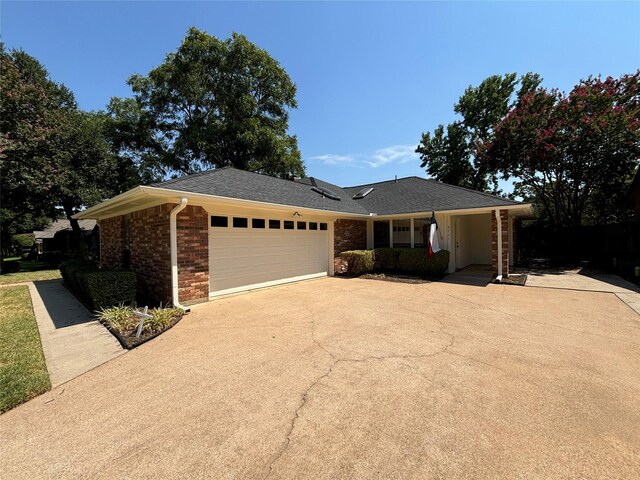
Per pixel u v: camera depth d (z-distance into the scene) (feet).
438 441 7.55
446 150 79.97
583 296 24.89
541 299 24.02
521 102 50.31
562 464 6.73
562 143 44.52
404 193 46.24
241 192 27.09
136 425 8.45
